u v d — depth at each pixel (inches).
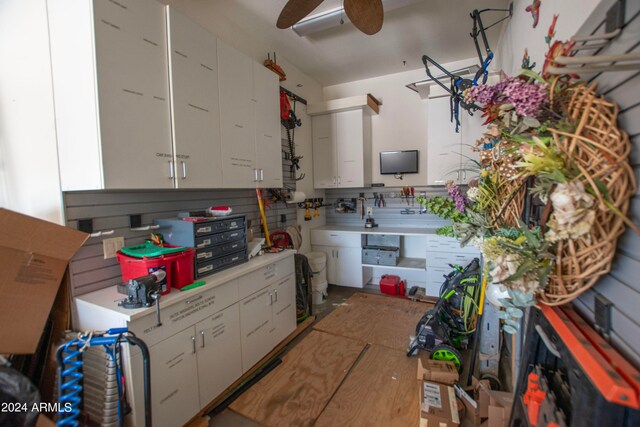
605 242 26.8
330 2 91.2
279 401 74.0
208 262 76.4
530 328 43.4
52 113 59.9
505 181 45.1
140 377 55.2
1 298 49.4
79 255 63.7
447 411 62.4
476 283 93.8
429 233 135.3
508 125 39.5
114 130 57.4
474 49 126.3
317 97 165.3
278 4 95.4
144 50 63.0
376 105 153.9
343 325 114.3
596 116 27.4
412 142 152.9
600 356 26.7
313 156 159.2
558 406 34.4
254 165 97.3
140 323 55.6
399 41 118.8
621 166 25.7
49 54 58.7
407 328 110.8
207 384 70.7
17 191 66.4
